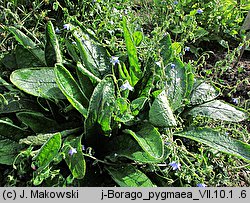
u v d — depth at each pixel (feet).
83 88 1.93
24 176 1.78
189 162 1.81
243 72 2.76
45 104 1.98
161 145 1.66
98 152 1.91
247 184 2.04
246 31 3.11
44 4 2.62
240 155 1.83
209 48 3.08
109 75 1.84
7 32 2.29
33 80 1.88
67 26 2.04
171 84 2.01
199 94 2.18
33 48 2.10
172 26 2.99
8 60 2.19
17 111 1.94
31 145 1.72
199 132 1.94
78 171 1.66
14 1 2.45
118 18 2.52
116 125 1.86
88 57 2.01
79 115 1.98
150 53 2.06
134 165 1.85
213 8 3.06
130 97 2.03
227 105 2.16
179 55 2.35
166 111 1.82
